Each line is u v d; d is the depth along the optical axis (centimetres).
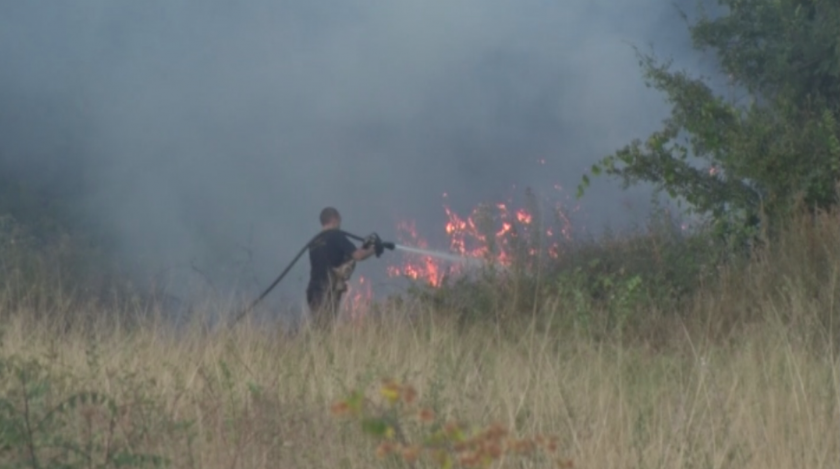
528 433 2378
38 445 2016
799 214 3841
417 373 2661
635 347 3206
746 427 2384
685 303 3659
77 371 2606
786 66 4250
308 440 2206
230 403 2400
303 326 3183
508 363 2853
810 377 2678
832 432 2383
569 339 3231
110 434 2011
